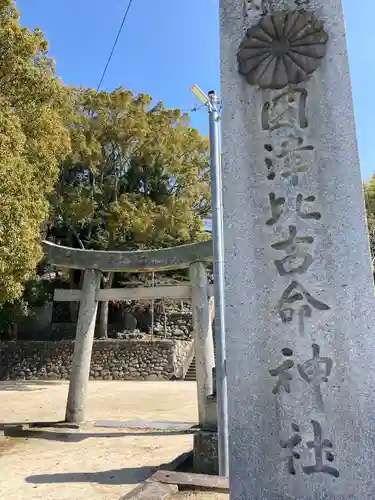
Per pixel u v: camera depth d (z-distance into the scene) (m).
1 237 6.95
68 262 9.13
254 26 3.10
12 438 7.81
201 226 18.81
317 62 2.95
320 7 3.03
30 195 8.08
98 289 9.20
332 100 2.87
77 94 17.94
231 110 3.03
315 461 2.40
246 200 2.86
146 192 19.91
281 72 2.99
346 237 2.65
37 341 19.55
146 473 5.67
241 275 2.76
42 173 8.89
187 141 19.20
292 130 2.89
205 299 8.26
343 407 2.43
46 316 22.17
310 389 2.49
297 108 2.92
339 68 2.91
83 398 8.96
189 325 21.94
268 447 2.47
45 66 9.52
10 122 7.32
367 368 2.45
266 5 3.12
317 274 2.64
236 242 2.81
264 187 2.85
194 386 16.19
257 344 2.63
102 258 9.05
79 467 5.99
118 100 17.89
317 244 2.68
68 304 23.28
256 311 2.68
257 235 2.79
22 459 6.43
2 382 17.64
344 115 2.84
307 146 2.84
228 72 3.09
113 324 22.38
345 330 2.53
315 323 2.57
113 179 19.02
